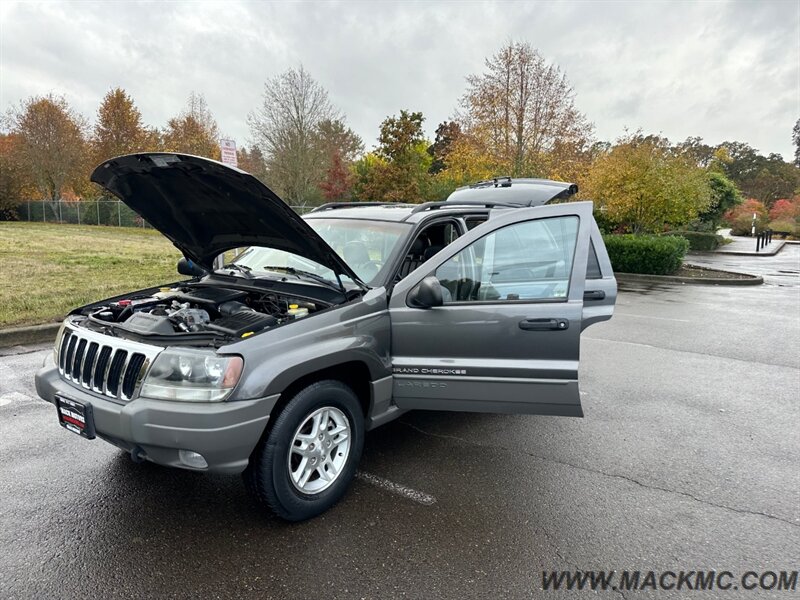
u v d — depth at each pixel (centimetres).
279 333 270
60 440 379
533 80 1755
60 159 3275
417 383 328
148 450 252
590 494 322
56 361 309
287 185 2841
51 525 278
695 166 1900
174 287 390
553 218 334
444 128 4112
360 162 2962
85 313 336
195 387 245
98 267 1238
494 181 609
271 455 267
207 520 286
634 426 430
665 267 1566
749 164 6756
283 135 2833
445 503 309
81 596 228
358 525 285
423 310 322
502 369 317
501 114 1809
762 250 2795
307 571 247
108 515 288
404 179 2431
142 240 2084
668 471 354
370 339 309
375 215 401
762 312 989
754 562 261
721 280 1458
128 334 275
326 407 294
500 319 316
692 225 3147
